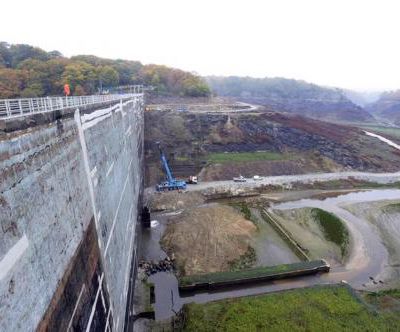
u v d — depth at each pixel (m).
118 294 35.00
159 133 115.44
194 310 41.88
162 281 50.16
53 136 20.11
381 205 83.19
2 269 12.77
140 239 62.09
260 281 49.53
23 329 14.09
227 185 90.56
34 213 16.30
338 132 140.50
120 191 42.47
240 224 67.81
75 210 22.98
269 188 92.25
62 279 19.14
